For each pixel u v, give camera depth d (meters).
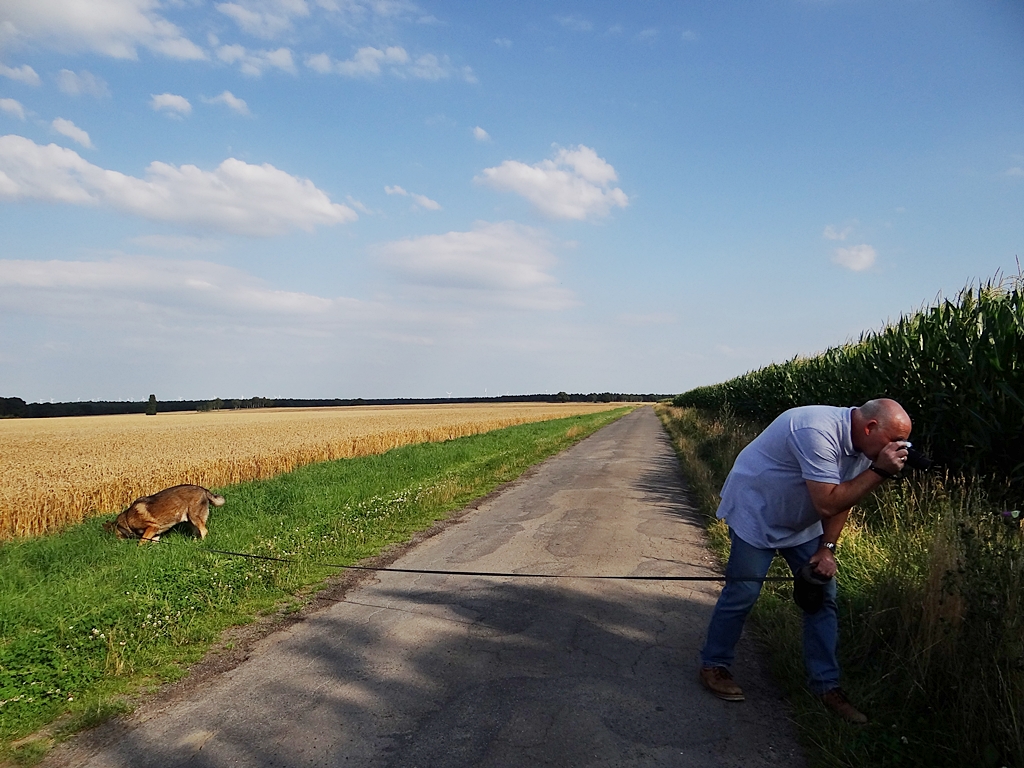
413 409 87.69
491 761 3.04
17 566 6.67
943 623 3.41
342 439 23.06
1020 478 6.39
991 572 3.43
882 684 3.54
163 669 4.25
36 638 4.62
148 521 8.05
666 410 67.06
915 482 6.88
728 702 3.63
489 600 5.55
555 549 7.29
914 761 2.90
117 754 3.21
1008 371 6.64
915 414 8.32
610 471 14.66
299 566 6.55
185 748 3.24
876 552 5.19
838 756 2.99
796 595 3.49
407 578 6.31
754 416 22.12
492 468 15.07
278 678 4.05
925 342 8.20
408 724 3.42
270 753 3.16
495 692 3.79
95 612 5.15
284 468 16.34
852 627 4.19
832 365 12.65
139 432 34.00
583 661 4.23
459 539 7.95
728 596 3.71
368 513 9.20
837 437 3.34
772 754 3.09
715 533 7.70
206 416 70.06
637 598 5.55
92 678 4.09
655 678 3.96
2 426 48.00
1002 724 2.84
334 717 3.52
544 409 84.75
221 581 5.98
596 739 3.23
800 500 3.52
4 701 3.72
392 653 4.42
